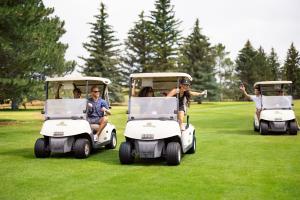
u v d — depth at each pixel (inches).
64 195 224.5
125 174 279.7
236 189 235.1
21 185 249.0
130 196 221.1
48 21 887.1
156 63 2055.9
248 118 893.2
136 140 311.9
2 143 473.7
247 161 328.2
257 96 564.7
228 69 2999.5
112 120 871.1
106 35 2054.6
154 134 306.8
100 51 2030.0
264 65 3176.7
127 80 2153.1
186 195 222.4
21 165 318.0
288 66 3270.2
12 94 740.0
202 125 718.5
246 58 2984.7
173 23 2073.1
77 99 370.9
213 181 255.8
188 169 295.9
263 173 279.4
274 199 213.9
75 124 352.2
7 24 654.5
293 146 416.2
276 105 543.5
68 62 1205.7
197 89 2144.4
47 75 1069.8
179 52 2089.1
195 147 383.2
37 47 780.0
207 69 2194.9
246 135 534.0
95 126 379.2
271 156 351.9
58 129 347.9
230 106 1558.8
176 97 330.3
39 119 914.7
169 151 307.1
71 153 385.4
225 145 430.6
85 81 383.9
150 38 2075.5
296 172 282.4
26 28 690.2
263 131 530.0
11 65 712.4
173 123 317.4
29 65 724.0
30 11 663.1
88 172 288.0
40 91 804.0
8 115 1065.5
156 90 366.0
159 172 285.7
